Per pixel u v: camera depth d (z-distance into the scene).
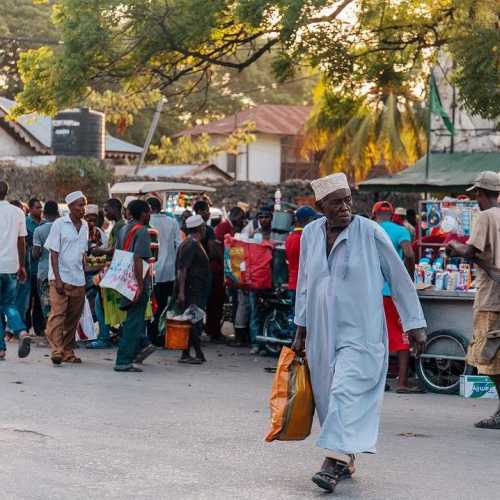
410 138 50.34
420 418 10.91
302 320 7.93
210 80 21.30
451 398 12.46
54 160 32.03
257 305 15.99
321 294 7.69
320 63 19.66
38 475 7.81
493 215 10.20
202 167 45.09
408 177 21.08
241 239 15.78
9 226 13.91
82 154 35.44
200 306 14.82
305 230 7.91
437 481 7.86
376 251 7.71
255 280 15.62
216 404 11.34
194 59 20.39
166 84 20.39
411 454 8.90
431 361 13.01
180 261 14.72
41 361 14.41
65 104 19.11
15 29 52.12
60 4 18.88
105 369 13.88
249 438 9.42
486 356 10.22
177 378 13.36
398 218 14.36
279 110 65.12
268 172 63.97
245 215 21.83
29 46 51.94
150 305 14.52
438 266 13.55
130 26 18.23
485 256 10.24
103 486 7.52
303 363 7.86
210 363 15.03
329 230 7.81
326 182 7.68
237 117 64.12
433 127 22.03
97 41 18.14
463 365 12.95
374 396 7.55
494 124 21.42
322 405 7.81
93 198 31.31
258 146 63.47
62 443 8.98
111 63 18.91
